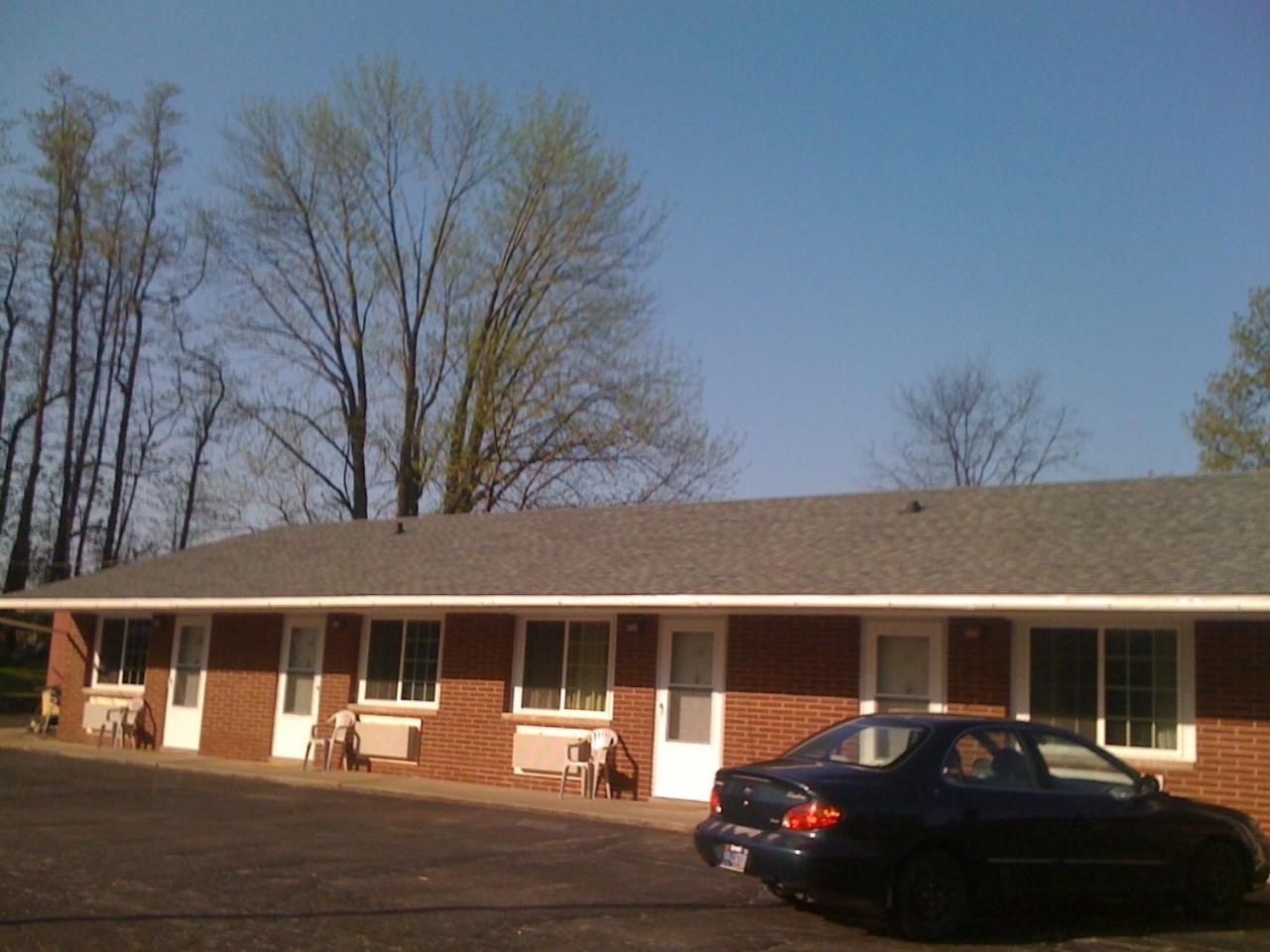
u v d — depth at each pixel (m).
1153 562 14.09
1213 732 13.50
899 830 9.30
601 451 36.69
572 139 37.50
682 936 9.19
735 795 9.90
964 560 15.45
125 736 24.45
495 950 8.48
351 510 38.41
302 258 38.06
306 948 8.33
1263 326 40.28
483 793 17.95
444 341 37.84
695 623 17.47
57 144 41.72
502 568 20.12
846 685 15.95
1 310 42.47
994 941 9.55
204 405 47.06
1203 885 10.45
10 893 9.70
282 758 22.00
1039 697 14.69
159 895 9.89
